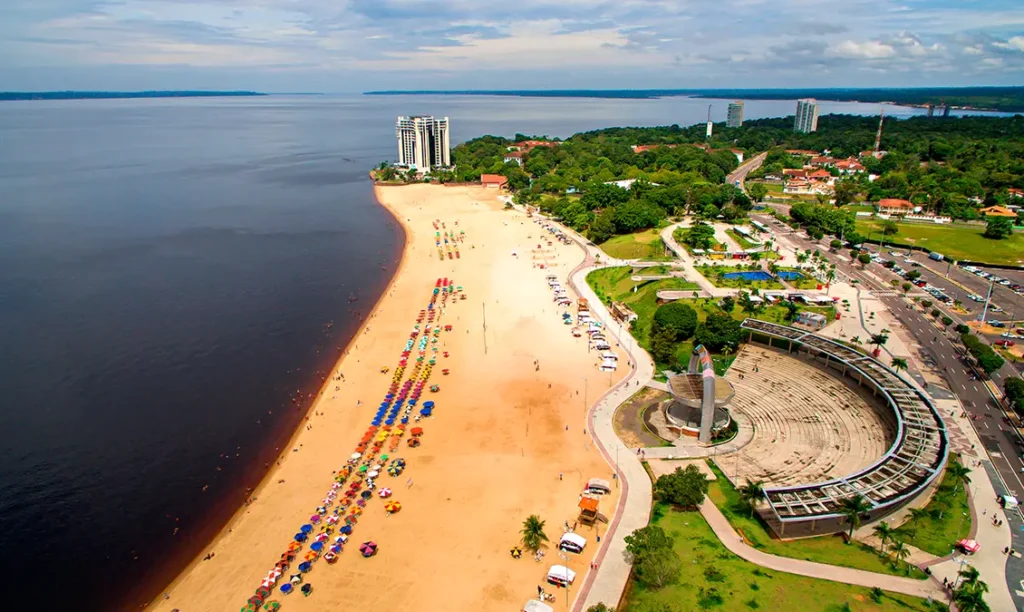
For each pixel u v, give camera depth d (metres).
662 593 101.62
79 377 182.62
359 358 195.12
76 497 135.38
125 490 137.75
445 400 169.75
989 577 104.12
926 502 124.06
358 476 138.62
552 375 183.12
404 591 107.94
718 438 150.50
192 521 129.00
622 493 130.75
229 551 119.44
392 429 156.00
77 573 116.38
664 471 137.88
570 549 115.12
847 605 97.12
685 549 112.12
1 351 197.00
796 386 170.62
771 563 108.19
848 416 154.38
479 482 135.75
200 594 109.75
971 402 159.38
